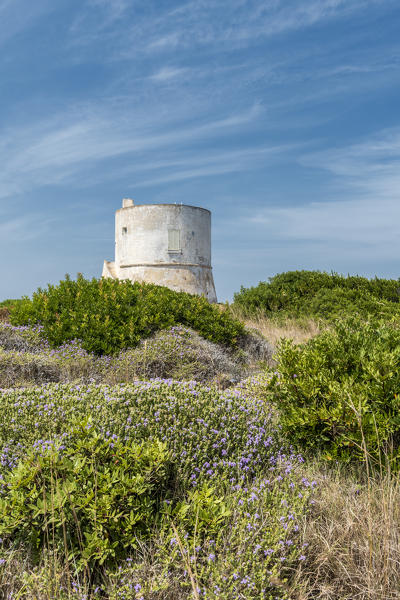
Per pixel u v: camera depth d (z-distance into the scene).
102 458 2.88
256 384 5.29
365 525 2.79
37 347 7.94
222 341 8.94
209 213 22.53
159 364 7.29
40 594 2.23
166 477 2.98
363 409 3.50
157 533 2.60
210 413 3.75
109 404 3.76
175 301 9.52
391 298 15.02
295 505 2.88
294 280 16.31
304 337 10.57
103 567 2.48
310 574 2.54
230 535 2.60
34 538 2.52
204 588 2.20
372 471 3.42
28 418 3.59
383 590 2.35
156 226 20.44
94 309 8.59
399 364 4.08
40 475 2.69
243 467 3.42
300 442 3.99
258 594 2.26
